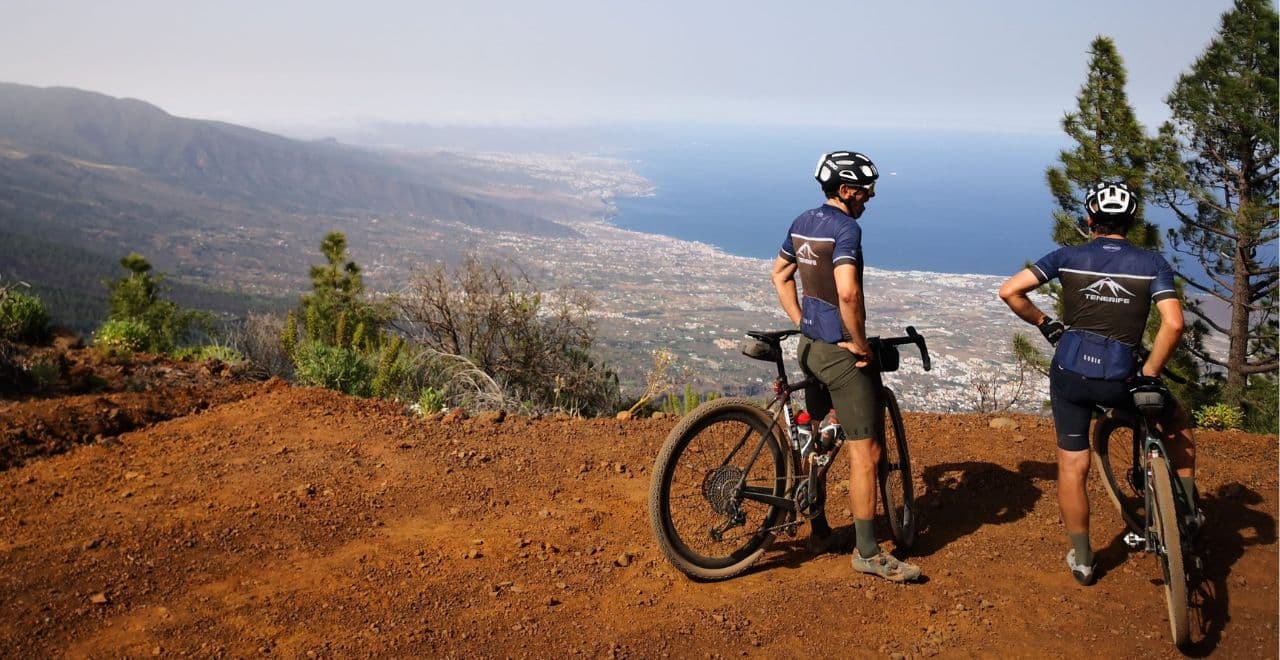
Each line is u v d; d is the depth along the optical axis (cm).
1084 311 368
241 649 294
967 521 453
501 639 313
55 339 803
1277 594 373
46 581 331
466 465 501
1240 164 1542
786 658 315
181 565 353
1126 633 342
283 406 596
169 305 1295
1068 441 381
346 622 317
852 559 392
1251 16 1417
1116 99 1509
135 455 495
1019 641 333
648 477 498
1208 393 1411
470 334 1039
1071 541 402
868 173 370
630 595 355
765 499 389
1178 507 362
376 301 1210
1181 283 1438
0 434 494
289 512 413
